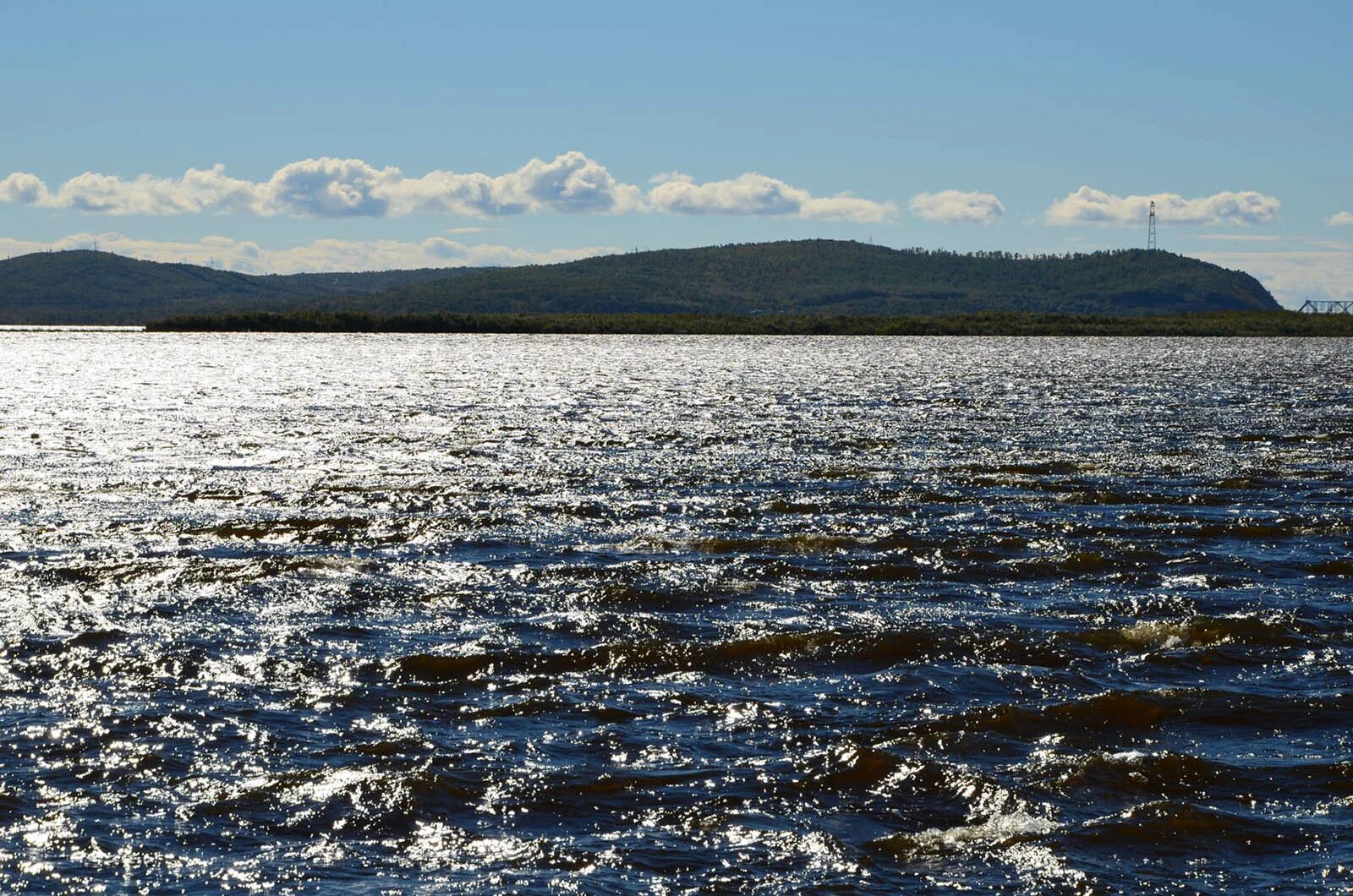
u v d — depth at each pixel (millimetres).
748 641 20203
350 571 25484
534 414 63656
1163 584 24688
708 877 12531
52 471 39969
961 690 18250
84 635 20484
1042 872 12617
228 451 46188
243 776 14828
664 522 31328
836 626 21469
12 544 27906
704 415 63156
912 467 41719
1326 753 15781
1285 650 20219
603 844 13266
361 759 15406
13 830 13383
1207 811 13938
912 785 14727
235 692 17859
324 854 12992
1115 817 13844
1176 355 154000
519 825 13719
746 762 15453
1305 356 151000
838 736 16312
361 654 19656
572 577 24938
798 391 83812
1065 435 52688
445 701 17656
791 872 12625
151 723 16547
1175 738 16391
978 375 104625
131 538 28922
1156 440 50656
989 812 14070
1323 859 12938
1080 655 19922
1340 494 35812
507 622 21641
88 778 14750
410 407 68812
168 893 12133
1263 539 29188
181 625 21266
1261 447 47969
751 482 38156
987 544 28344
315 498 34719
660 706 17484
